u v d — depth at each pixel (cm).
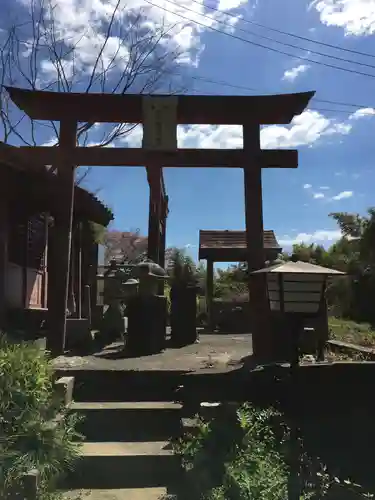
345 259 2034
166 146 803
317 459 491
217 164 813
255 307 763
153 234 1177
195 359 759
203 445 439
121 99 819
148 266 889
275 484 379
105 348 922
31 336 857
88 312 1286
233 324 1716
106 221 1289
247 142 816
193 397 580
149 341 859
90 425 543
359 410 546
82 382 606
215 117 838
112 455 477
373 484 493
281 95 802
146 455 478
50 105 820
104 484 471
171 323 1079
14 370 459
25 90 805
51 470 423
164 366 668
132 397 602
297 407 538
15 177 864
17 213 1008
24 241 1065
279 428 489
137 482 472
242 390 573
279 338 741
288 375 550
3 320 866
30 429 427
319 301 494
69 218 805
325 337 841
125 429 546
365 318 1745
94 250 1520
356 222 2202
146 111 810
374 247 1862
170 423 550
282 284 491
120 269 1351
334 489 433
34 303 1159
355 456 527
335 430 536
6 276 888
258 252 783
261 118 827
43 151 805
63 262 798
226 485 387
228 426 452
